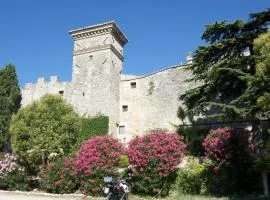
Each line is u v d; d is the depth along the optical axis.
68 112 29.64
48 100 29.62
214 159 19.91
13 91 45.12
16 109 45.97
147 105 39.88
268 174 19.61
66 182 19.84
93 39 41.78
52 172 20.55
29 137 27.28
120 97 41.56
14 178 21.55
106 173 19.00
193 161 22.53
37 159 26.55
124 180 14.21
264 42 17.27
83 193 19.25
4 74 45.59
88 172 19.09
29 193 19.70
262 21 22.58
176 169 19.64
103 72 40.09
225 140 19.61
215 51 24.14
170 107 38.41
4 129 42.62
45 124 27.77
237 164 19.44
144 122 39.44
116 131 39.84
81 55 41.91
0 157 29.72
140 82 41.06
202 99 25.08
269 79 15.84
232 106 20.28
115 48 41.91
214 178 19.66
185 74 38.66
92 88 40.06
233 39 22.66
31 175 24.20
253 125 23.02
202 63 25.12
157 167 18.84
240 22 22.97
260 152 19.95
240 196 18.12
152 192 19.11
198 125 34.97
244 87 24.08
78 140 29.72
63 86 44.50
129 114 40.56
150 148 19.17
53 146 26.95
